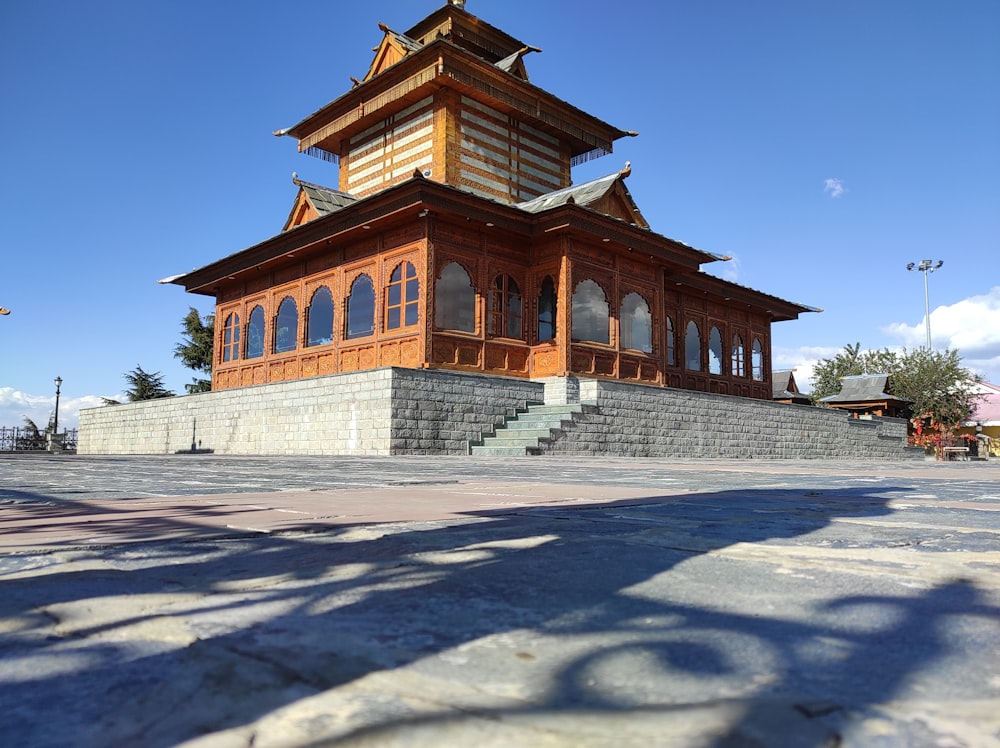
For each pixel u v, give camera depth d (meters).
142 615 1.60
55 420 40.34
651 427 21.47
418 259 20.42
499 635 1.41
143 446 28.50
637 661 1.24
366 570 2.09
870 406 44.72
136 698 1.10
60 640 1.41
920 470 11.70
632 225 22.58
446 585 1.88
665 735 0.93
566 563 2.18
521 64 31.17
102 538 2.81
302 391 20.22
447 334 20.47
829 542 2.57
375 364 21.58
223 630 1.47
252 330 27.47
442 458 15.45
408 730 0.96
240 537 2.82
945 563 2.13
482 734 0.95
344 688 1.13
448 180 25.14
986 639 1.36
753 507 4.00
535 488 5.84
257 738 0.95
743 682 1.13
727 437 24.25
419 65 25.38
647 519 3.35
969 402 54.09
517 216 21.59
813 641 1.35
